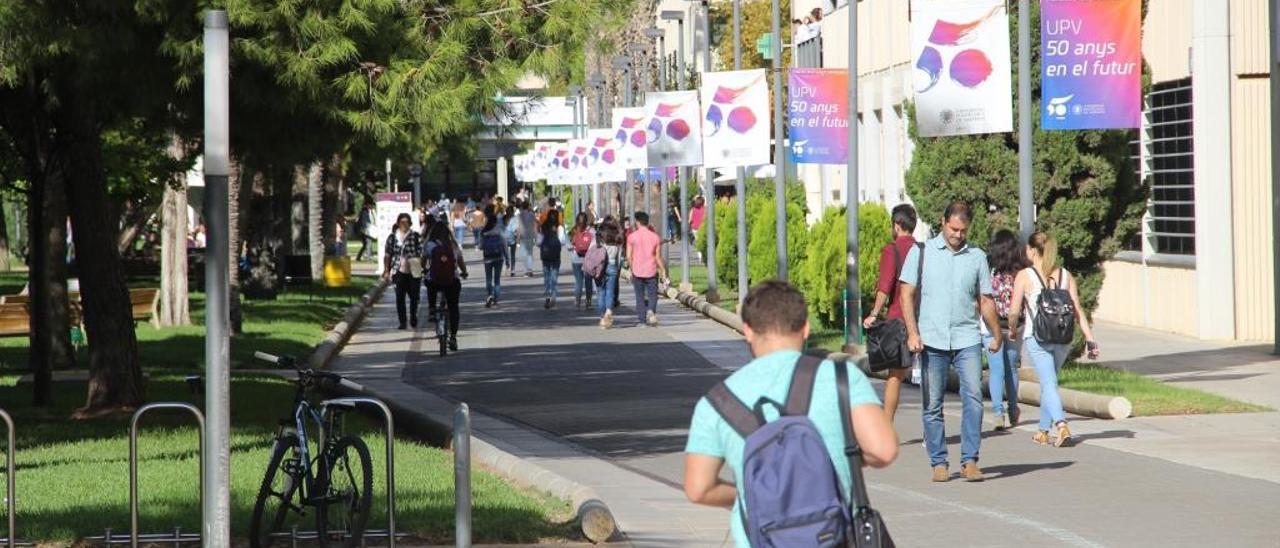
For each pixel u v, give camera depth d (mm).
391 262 52500
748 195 62875
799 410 7246
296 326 41125
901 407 25219
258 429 21812
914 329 17672
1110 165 28156
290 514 14719
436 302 37469
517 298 58000
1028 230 26281
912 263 17688
